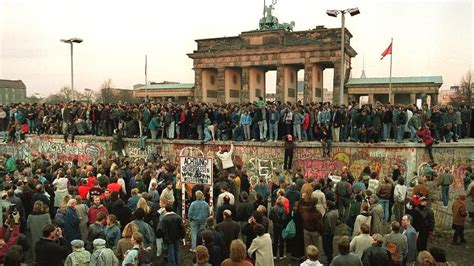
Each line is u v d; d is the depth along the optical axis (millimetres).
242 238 19047
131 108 38344
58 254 11812
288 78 85812
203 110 34562
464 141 31609
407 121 30516
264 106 32344
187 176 20281
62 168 22797
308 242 16281
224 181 21125
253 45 85312
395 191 21172
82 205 15758
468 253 18469
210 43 90000
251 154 32625
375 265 11992
